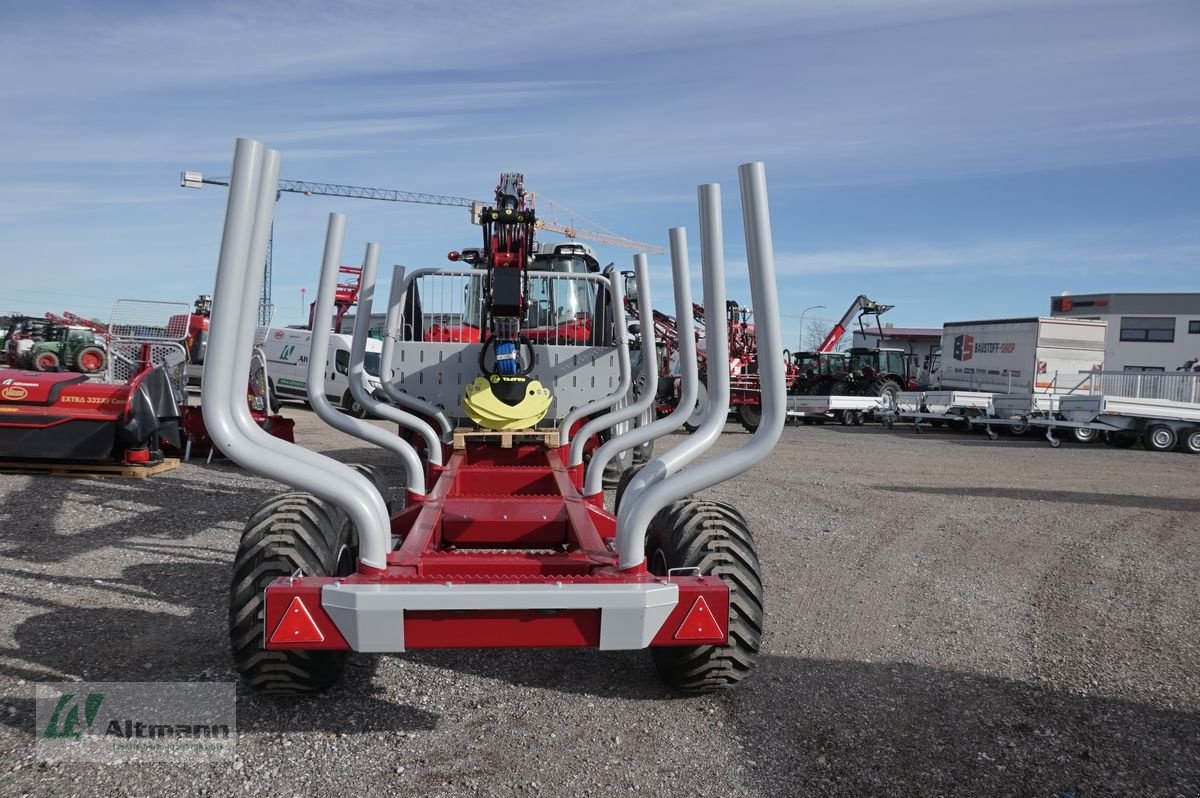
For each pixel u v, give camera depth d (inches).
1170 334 1675.7
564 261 319.9
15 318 765.9
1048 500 366.9
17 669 137.8
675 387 700.0
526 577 108.4
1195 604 200.1
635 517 113.7
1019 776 112.3
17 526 243.0
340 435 573.6
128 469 329.1
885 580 218.2
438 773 108.9
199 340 414.3
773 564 232.7
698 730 124.3
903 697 139.3
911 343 2237.9
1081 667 154.9
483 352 209.0
